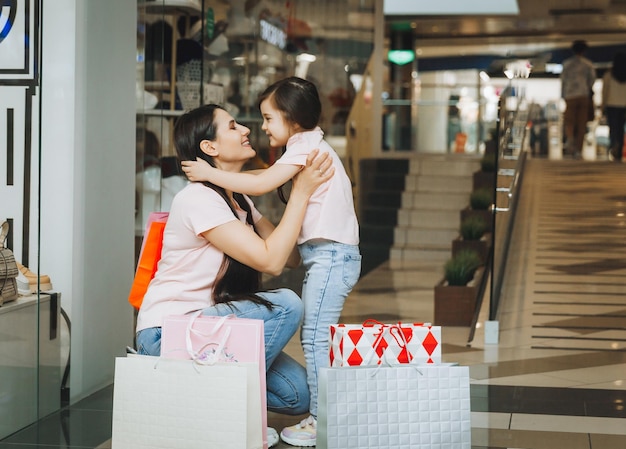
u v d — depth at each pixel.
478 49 22.48
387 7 18.89
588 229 9.59
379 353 3.18
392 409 3.04
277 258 3.32
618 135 14.24
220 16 7.28
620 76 14.19
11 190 3.88
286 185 4.11
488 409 4.24
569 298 7.15
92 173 4.32
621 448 3.61
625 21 19.98
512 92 8.71
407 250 10.55
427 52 22.84
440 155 13.62
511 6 18.64
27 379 3.85
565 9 18.83
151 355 3.35
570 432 3.84
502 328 6.29
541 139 15.23
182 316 3.15
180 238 3.38
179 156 3.47
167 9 5.62
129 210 4.73
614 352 5.64
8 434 3.71
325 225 3.43
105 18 4.39
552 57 21.84
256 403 3.00
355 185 11.47
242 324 3.10
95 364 4.45
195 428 2.99
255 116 8.67
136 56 4.71
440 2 18.61
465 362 5.33
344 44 11.91
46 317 4.04
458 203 11.43
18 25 3.84
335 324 3.33
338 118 11.28
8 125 3.87
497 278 6.82
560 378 4.92
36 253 3.89
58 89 4.18
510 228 8.51
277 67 9.91
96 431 3.79
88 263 4.32
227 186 3.35
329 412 2.99
